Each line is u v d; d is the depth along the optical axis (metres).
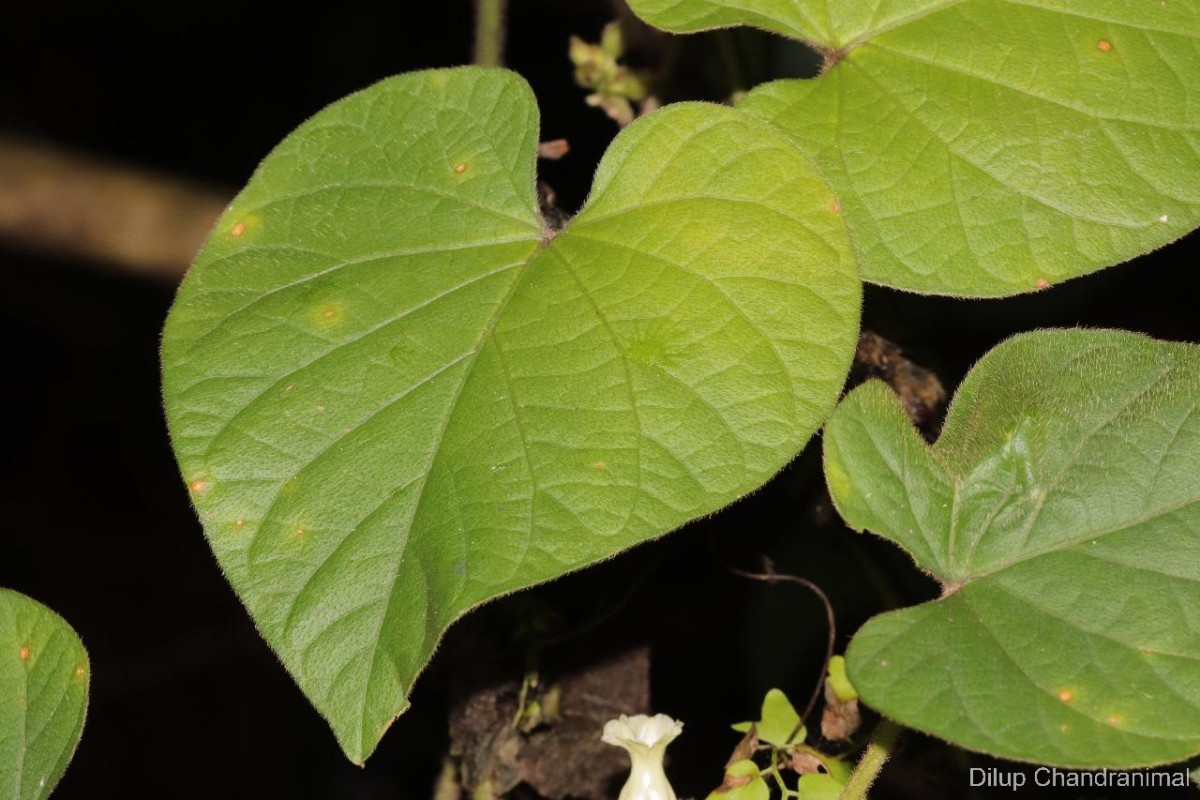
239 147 0.84
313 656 0.39
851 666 0.39
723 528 0.46
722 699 0.47
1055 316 0.50
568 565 0.39
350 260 0.41
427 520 0.39
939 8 0.42
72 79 0.83
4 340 0.82
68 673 0.42
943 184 0.41
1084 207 0.41
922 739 0.44
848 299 0.40
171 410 0.40
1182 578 0.40
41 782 0.41
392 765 0.71
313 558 0.39
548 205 0.45
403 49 0.82
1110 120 0.42
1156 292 0.51
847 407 0.41
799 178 0.41
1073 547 0.40
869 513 0.40
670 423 0.40
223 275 0.41
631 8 0.43
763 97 0.42
